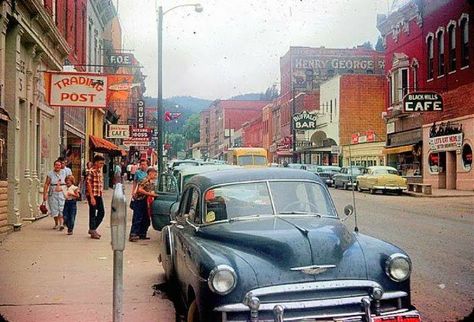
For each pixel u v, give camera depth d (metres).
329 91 57.12
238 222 6.23
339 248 5.48
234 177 6.78
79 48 26.50
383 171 33.81
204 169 12.68
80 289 8.20
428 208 22.69
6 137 12.93
